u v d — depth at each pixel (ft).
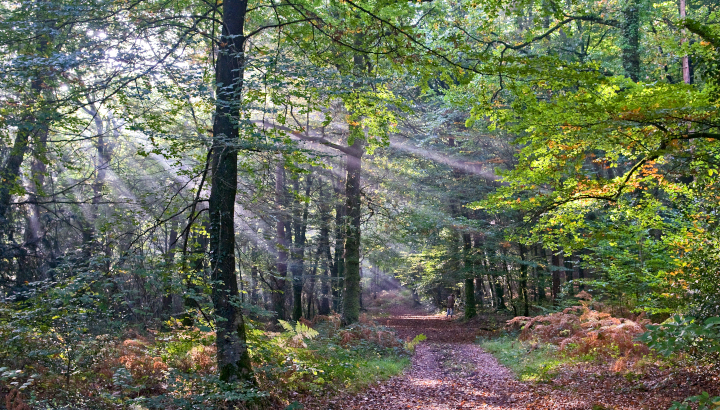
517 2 26.07
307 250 77.30
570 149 25.59
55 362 21.84
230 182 25.35
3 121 24.61
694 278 27.32
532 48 57.57
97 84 24.32
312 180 74.95
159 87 21.85
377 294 170.81
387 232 62.90
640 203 32.40
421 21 47.34
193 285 23.34
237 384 22.53
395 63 23.82
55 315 20.99
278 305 66.28
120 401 19.76
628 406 21.21
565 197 27.66
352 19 24.99
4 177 31.78
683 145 21.45
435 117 61.16
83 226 54.19
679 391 21.66
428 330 72.64
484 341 57.98
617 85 24.08
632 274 39.06
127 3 26.61
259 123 40.86
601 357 33.12
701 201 29.14
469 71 22.47
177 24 24.85
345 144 55.31
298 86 23.41
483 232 55.72
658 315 35.63
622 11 51.49
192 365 27.66
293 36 27.76
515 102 23.34
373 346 43.98
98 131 55.11
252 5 34.50
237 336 24.23
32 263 44.32
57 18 25.18
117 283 22.49
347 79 24.07
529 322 47.24
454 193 68.90
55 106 24.47
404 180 69.67
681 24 23.02
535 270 72.28
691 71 33.17
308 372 28.22
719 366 22.58
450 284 84.69
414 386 32.14
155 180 59.62
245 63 23.72
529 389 28.63
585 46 66.28
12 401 18.31
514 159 63.98
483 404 26.13
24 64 22.13
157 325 35.53
